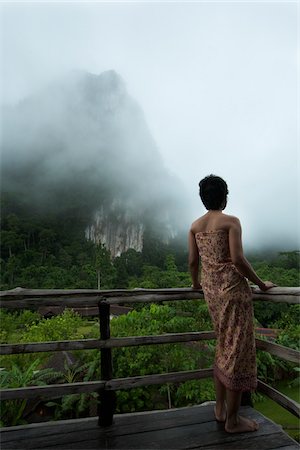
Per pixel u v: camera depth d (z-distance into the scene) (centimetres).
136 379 212
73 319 1205
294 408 189
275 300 208
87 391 203
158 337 221
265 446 183
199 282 231
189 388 443
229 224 192
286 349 198
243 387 187
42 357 571
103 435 196
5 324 1636
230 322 191
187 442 188
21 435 196
